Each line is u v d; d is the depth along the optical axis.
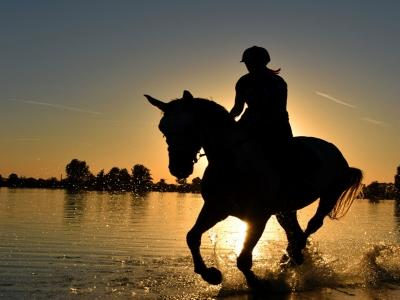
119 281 6.12
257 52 6.33
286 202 6.51
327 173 7.49
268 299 5.50
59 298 5.25
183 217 16.08
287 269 6.81
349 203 8.44
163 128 5.79
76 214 15.98
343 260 7.81
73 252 8.20
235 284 6.18
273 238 11.34
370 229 13.07
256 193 6.05
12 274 6.39
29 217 14.48
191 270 6.90
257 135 6.24
